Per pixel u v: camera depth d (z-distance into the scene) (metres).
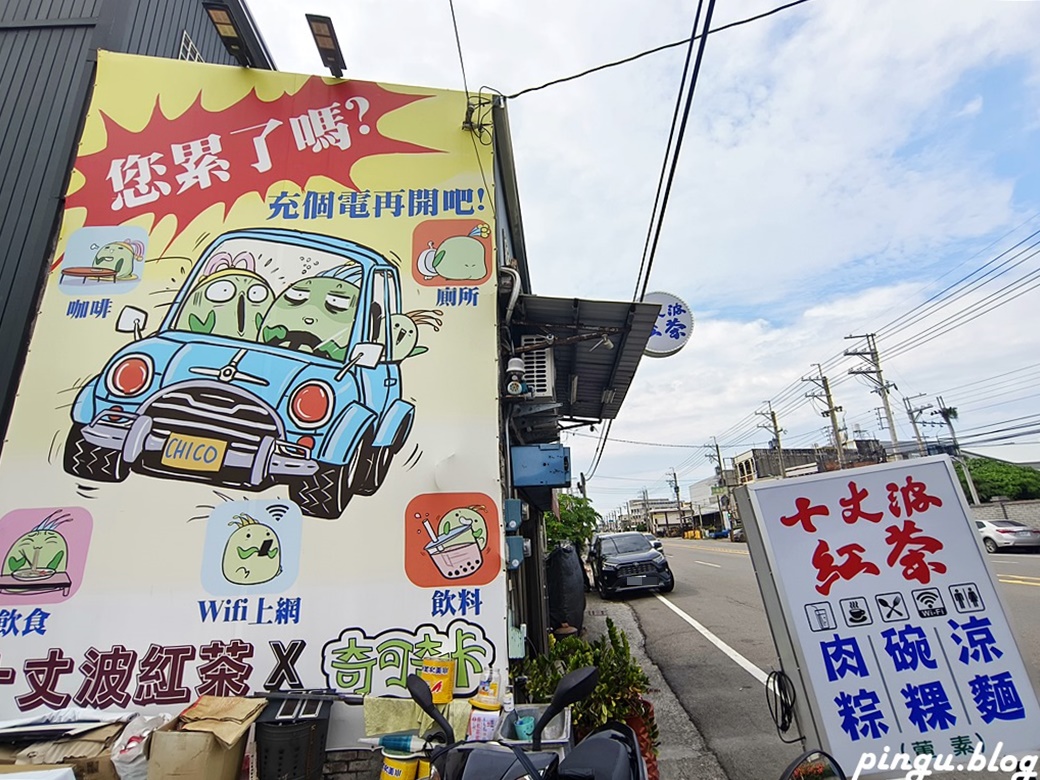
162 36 6.43
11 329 4.87
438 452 4.33
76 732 3.35
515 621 5.06
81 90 5.52
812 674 2.96
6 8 6.05
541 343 5.21
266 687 3.82
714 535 47.81
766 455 46.03
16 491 4.23
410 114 5.36
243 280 4.81
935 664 2.91
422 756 3.32
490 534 4.13
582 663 4.09
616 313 5.25
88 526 4.17
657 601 11.71
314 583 4.04
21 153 5.43
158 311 4.72
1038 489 28.92
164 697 3.81
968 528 3.09
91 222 4.96
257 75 5.44
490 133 5.30
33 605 3.99
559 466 5.18
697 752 4.39
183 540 4.14
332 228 4.98
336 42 5.13
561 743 2.87
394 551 4.11
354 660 3.88
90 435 4.38
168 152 5.18
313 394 4.49
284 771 3.29
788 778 2.34
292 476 4.28
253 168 5.15
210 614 3.97
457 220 5.02
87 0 6.06
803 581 3.13
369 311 4.74
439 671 3.71
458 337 4.66
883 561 3.10
